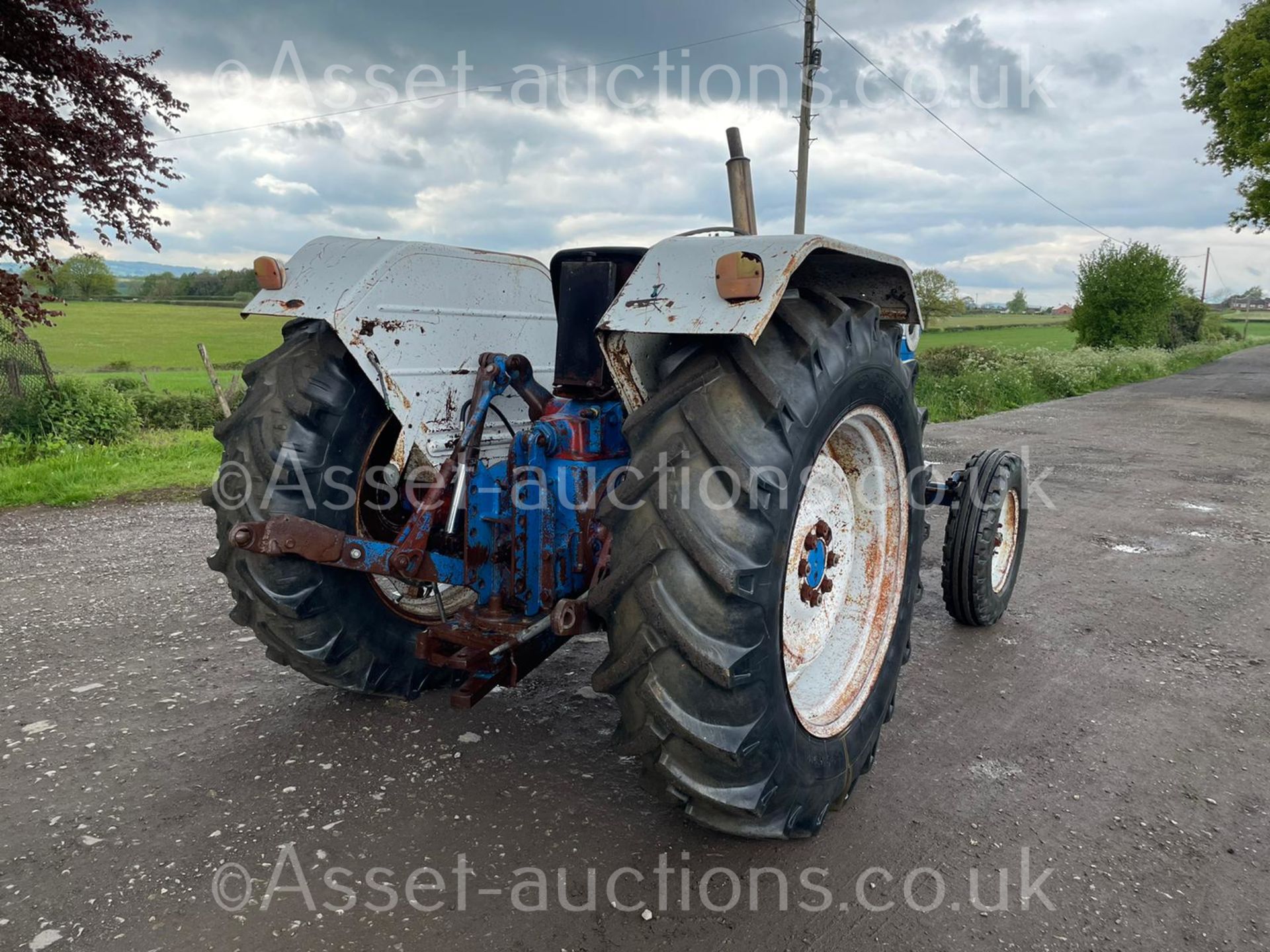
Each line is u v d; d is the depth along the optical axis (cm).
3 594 436
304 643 272
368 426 274
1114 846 234
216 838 226
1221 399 1833
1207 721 313
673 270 195
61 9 848
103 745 276
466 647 243
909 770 274
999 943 196
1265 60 2036
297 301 240
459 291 259
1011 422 1377
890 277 252
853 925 200
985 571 383
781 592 198
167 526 598
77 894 203
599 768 267
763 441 190
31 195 852
